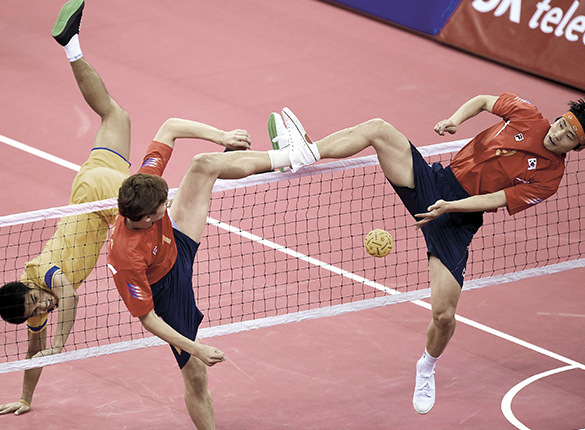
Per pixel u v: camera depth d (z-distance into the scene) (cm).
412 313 2170
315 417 1770
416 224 1553
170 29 3812
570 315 2192
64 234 1791
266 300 2183
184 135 1622
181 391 1841
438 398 1850
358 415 1780
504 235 2580
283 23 3975
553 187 1591
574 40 3603
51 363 1677
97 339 1908
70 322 1700
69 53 1966
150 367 1922
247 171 1543
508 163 1602
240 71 3534
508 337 2091
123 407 1773
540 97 3525
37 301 1648
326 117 3241
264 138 3044
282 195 2684
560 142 1543
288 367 1942
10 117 3033
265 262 2344
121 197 1309
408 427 1747
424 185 1633
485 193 1638
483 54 3791
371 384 1889
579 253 2502
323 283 2270
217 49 3694
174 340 1391
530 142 1583
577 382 1920
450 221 1648
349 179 2817
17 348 1925
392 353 2005
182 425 1725
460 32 3850
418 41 3925
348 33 3938
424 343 2048
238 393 1845
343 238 2484
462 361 1991
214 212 2555
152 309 1395
